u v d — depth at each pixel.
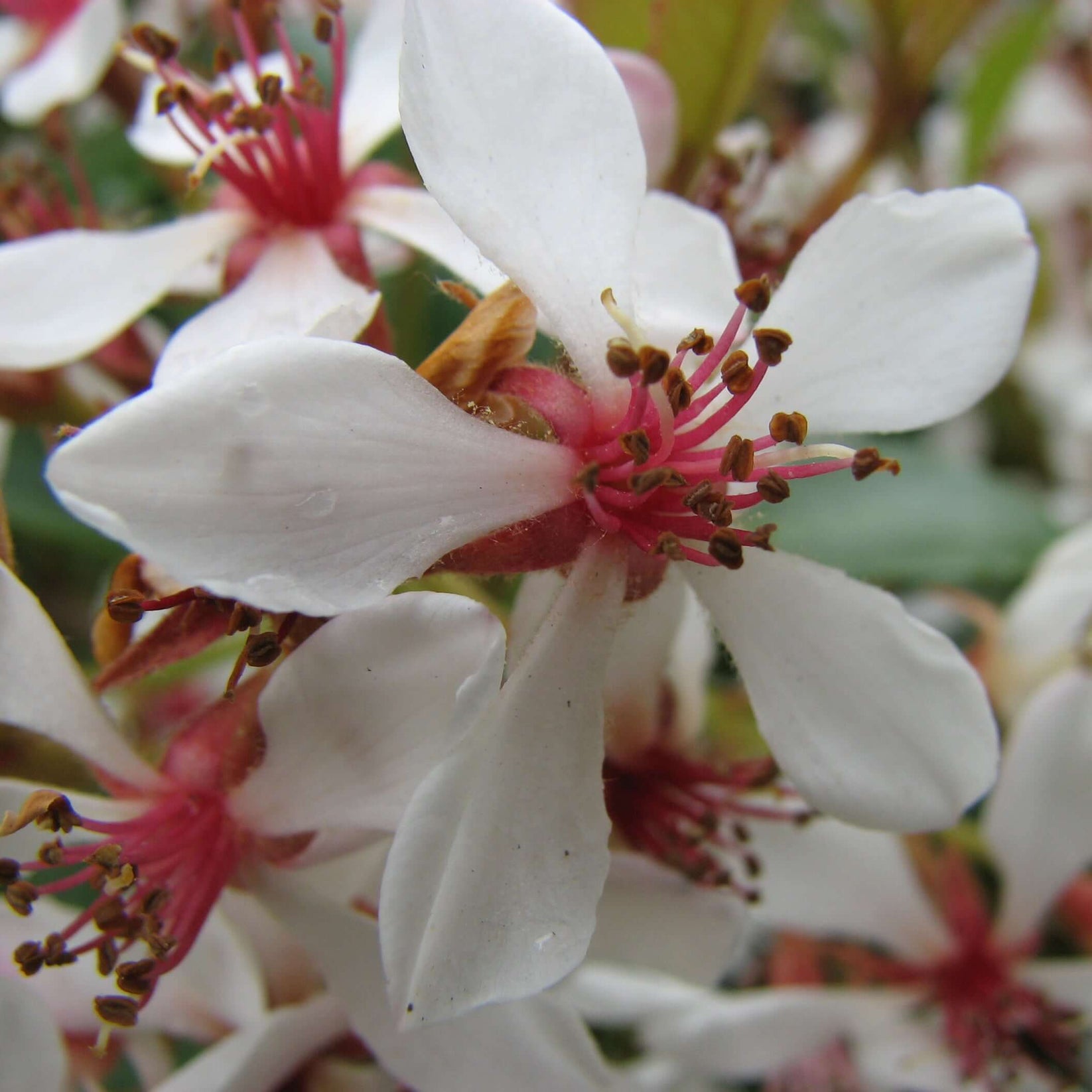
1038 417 0.08
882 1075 0.06
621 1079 0.05
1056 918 0.07
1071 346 0.08
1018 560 0.06
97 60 0.06
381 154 0.06
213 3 0.06
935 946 0.06
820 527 0.06
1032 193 0.09
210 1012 0.05
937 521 0.06
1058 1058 0.06
